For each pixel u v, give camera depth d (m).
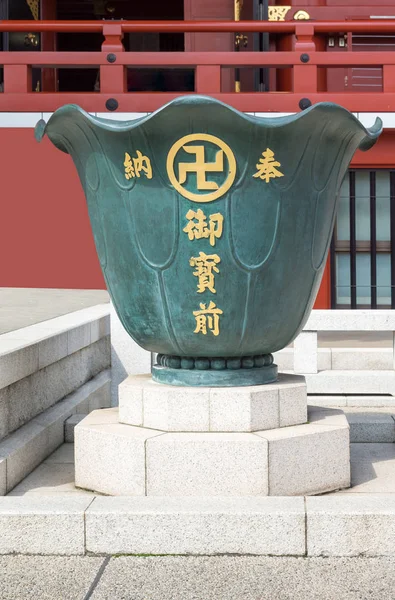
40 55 13.08
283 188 3.86
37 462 4.77
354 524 3.41
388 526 3.40
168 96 12.99
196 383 4.16
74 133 4.09
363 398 6.85
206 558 3.42
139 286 4.02
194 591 3.08
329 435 4.09
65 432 5.38
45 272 13.38
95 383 6.52
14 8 16.12
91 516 3.45
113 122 3.88
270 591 3.08
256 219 3.84
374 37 14.45
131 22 12.94
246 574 3.24
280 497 3.62
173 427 4.05
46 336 5.26
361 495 3.99
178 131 3.73
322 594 3.04
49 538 3.46
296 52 12.92
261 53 12.95
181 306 3.95
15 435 4.61
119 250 4.04
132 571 3.28
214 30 12.83
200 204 3.82
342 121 3.86
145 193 3.87
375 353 7.43
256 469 3.85
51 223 13.34
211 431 4.03
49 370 5.43
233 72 15.62
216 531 3.44
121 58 13.00
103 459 4.09
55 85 16.45
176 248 3.87
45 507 3.51
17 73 13.12
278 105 12.92
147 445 3.89
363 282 13.43
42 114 13.12
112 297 4.27
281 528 3.42
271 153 3.78
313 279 4.14
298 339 7.12
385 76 12.96
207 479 3.87
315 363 7.12
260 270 3.88
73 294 10.82
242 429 4.02
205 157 3.77
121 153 3.88
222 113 3.64
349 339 8.99
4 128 13.17
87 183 4.18
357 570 3.27
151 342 4.20
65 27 12.82
